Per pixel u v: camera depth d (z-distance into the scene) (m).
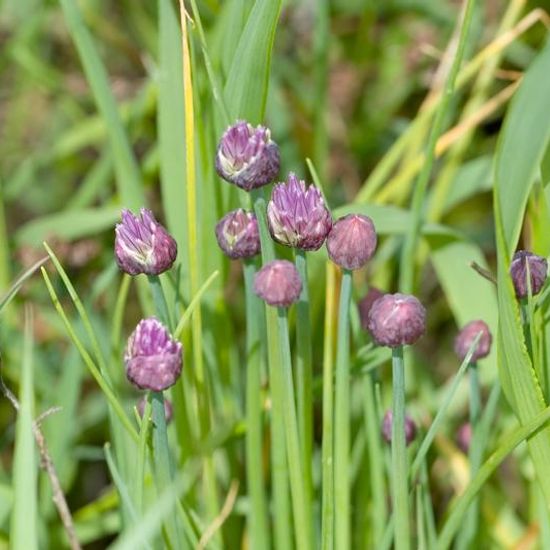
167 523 0.72
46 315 0.92
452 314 1.06
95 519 0.85
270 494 0.84
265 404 0.82
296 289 0.69
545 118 0.73
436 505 0.90
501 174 0.74
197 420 0.79
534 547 0.83
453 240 0.85
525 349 0.69
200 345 0.78
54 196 1.17
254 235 0.72
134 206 0.84
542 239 0.76
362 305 0.76
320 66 0.95
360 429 0.82
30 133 1.17
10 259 0.97
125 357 0.69
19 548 0.67
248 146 0.69
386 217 0.82
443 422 0.88
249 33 0.75
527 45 1.08
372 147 1.13
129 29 1.21
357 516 0.83
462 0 1.08
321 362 0.91
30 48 1.13
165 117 0.80
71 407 0.84
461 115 1.02
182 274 0.79
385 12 1.14
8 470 0.99
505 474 0.92
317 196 0.68
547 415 0.68
